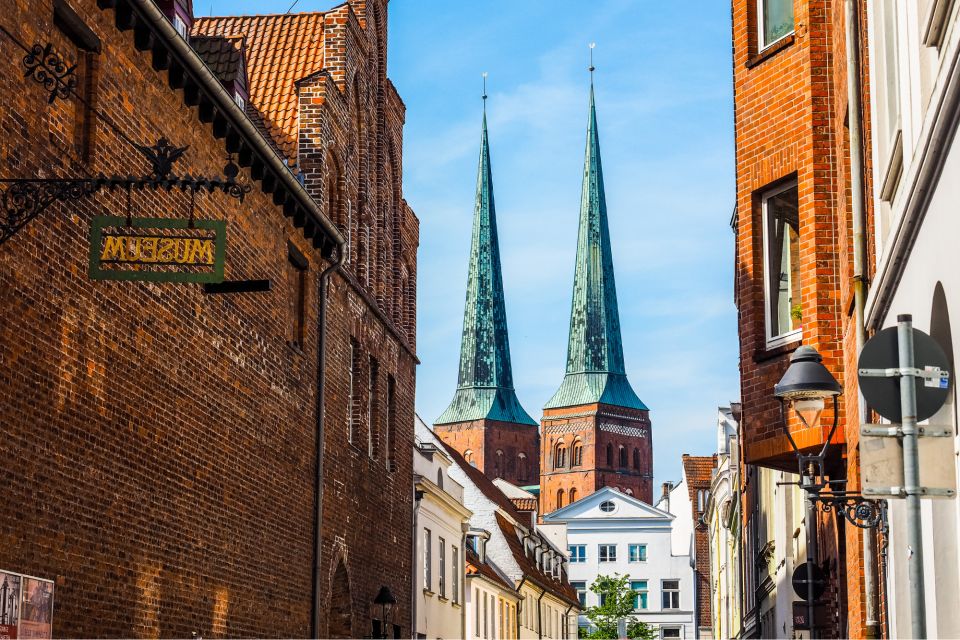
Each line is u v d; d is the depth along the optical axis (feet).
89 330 55.52
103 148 57.36
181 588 66.13
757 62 65.36
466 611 196.44
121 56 59.31
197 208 69.10
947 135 29.43
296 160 98.78
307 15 111.96
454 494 174.29
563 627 314.14
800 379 43.60
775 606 120.57
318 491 92.79
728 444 196.54
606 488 465.88
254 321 79.46
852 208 52.29
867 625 50.29
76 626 54.03
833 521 68.33
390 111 125.59
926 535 35.70
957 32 25.94
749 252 65.31
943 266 31.12
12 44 48.47
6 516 48.14
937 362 26.50
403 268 130.93
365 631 108.06
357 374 109.60
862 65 51.44
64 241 53.01
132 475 60.03
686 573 455.63
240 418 76.23
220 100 69.82
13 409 48.73
